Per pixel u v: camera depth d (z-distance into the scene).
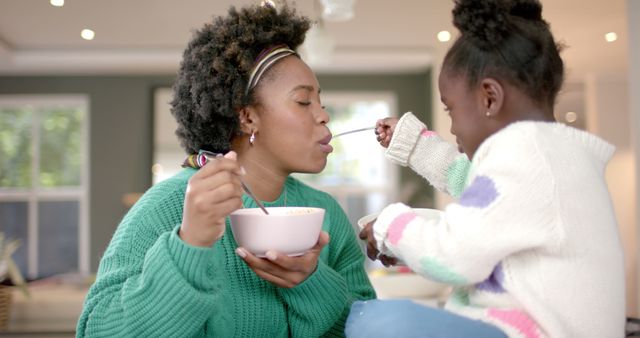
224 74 1.05
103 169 6.11
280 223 0.86
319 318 1.04
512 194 0.76
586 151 0.82
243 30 1.08
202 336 0.98
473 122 0.87
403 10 4.14
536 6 0.87
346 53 5.46
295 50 1.16
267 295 1.04
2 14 4.16
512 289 0.79
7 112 6.15
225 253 1.03
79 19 4.30
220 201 0.80
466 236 0.76
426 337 0.76
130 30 4.60
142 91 6.13
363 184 6.36
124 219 1.04
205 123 1.10
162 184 1.07
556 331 0.76
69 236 6.15
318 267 1.02
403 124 1.10
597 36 4.53
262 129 1.08
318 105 1.11
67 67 5.75
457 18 0.88
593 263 0.77
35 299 2.54
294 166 1.09
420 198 6.16
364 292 1.22
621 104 6.07
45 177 6.16
